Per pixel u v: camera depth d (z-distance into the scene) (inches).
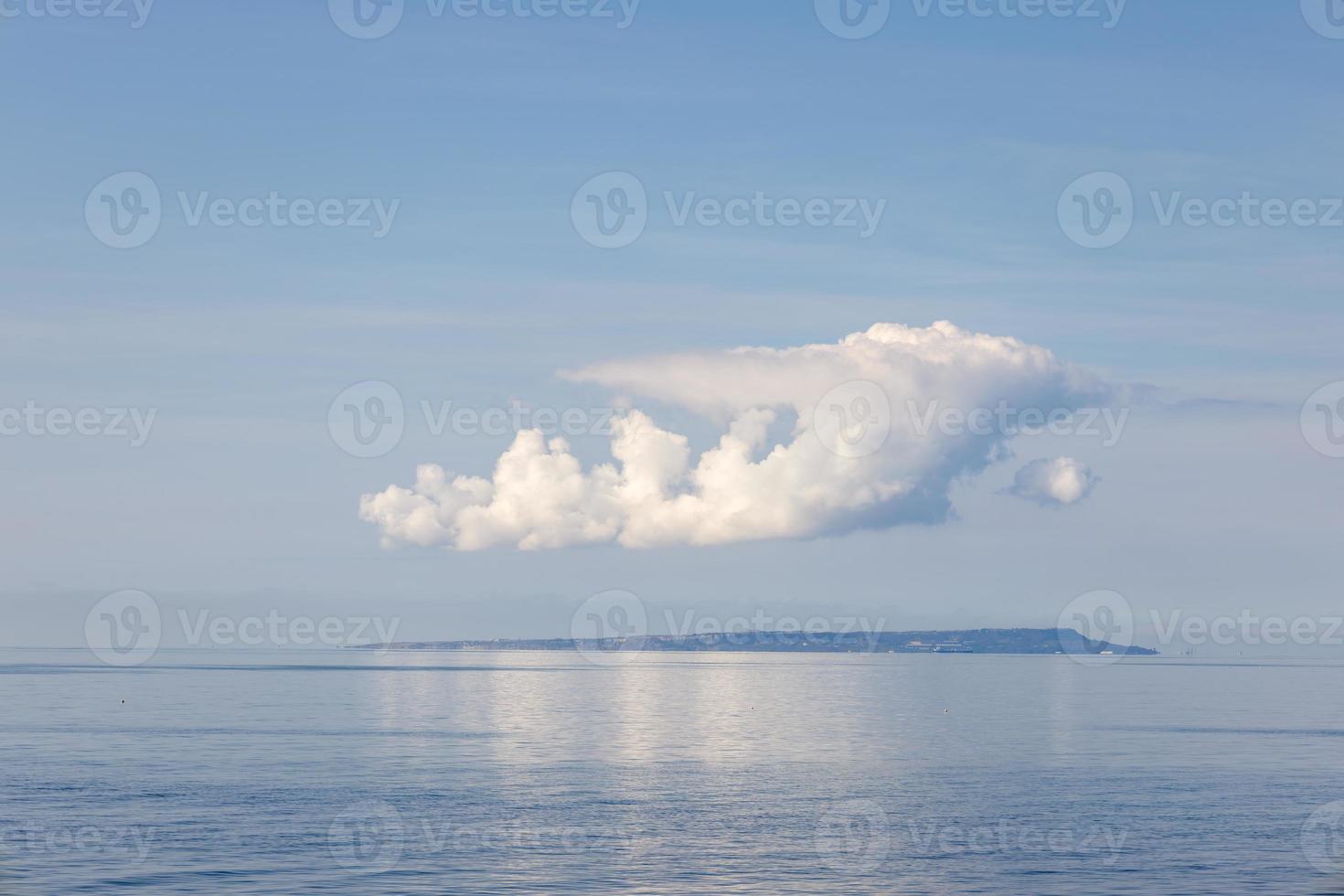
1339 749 4067.4
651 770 3403.1
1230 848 2246.6
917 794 2908.5
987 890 1943.9
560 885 1947.6
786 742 4286.4
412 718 5467.5
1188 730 4884.4
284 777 3186.5
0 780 3100.4
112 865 2060.8
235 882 1945.1
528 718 5502.0
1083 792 2952.8
